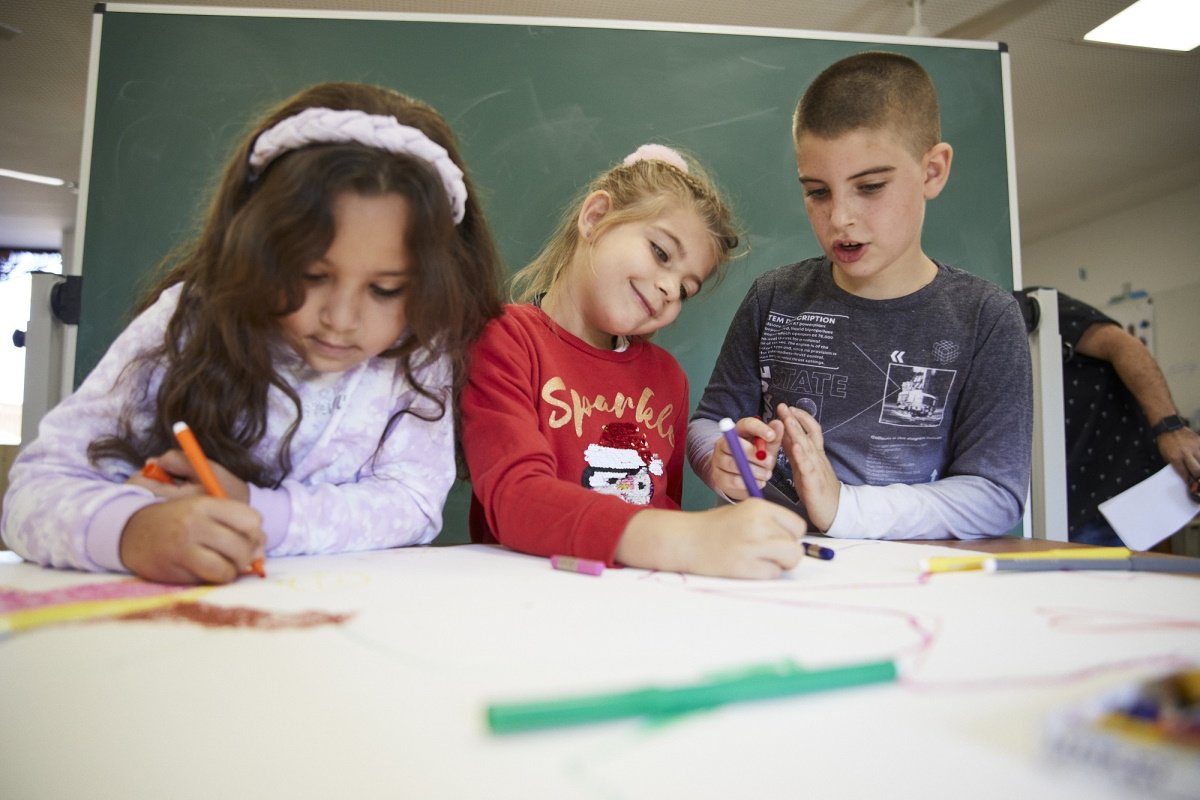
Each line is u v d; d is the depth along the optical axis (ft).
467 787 0.66
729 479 2.77
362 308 2.06
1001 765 0.69
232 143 4.66
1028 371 3.28
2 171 12.55
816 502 2.69
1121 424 5.73
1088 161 12.25
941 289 3.49
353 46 4.82
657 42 5.07
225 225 2.24
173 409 2.19
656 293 2.98
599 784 0.66
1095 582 1.72
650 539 1.88
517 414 2.56
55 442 2.09
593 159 4.96
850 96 3.18
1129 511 3.35
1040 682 0.93
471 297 2.61
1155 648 1.10
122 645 1.10
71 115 10.55
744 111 5.10
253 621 1.24
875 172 3.19
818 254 5.07
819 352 3.60
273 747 0.76
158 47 4.68
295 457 2.45
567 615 1.31
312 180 1.93
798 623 1.26
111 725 0.82
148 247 4.56
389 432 2.55
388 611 1.33
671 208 3.06
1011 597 1.51
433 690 0.91
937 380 3.37
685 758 0.71
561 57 4.99
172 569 1.60
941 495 2.87
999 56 5.32
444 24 4.91
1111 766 0.64
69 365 4.43
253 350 2.18
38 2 8.06
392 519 2.34
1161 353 13.62
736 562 1.75
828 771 0.68
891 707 0.84
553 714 0.78
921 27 7.77
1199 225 13.12
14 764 0.78
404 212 2.02
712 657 1.05
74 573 1.75
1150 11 8.33
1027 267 16.34
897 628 1.23
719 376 3.94
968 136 5.22
